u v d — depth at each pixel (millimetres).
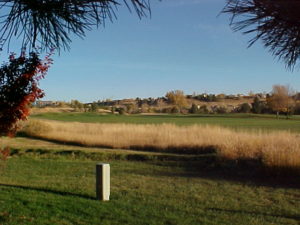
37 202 10672
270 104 87812
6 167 20094
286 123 62250
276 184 16094
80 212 9953
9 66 8828
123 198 12359
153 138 28984
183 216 10273
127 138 29812
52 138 33688
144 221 9516
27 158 24984
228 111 110875
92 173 19000
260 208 11836
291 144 19859
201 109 113875
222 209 11492
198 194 13766
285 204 12484
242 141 22484
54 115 83250
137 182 16219
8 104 8859
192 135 29078
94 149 27812
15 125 9438
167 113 113312
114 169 20797
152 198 12688
